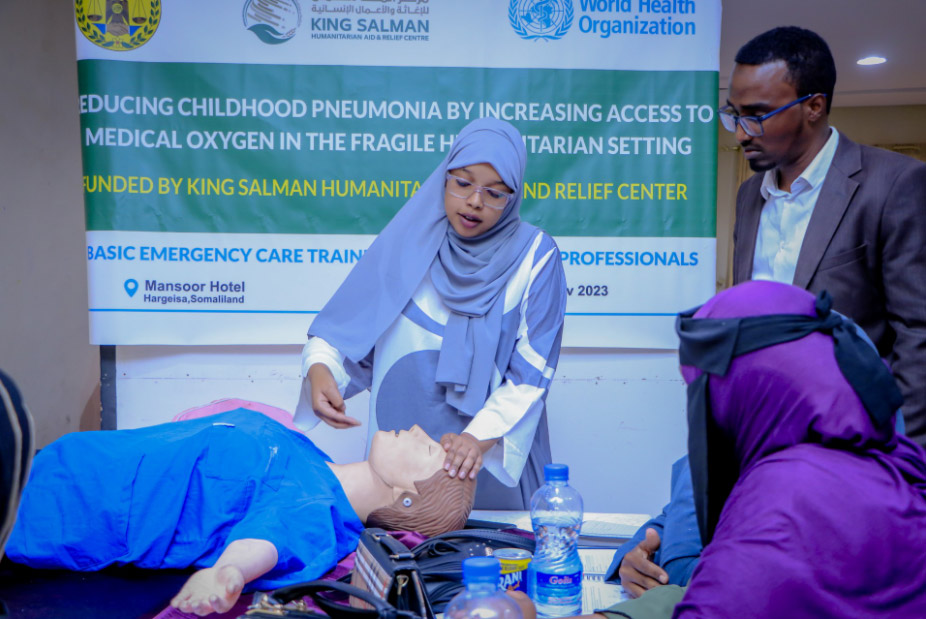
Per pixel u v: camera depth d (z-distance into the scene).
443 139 2.84
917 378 1.90
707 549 0.96
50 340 4.05
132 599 1.52
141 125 2.78
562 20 2.81
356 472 1.80
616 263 2.88
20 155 3.79
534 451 2.20
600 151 2.86
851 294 2.02
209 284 2.83
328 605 1.13
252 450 1.70
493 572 1.07
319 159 2.83
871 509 0.92
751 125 1.99
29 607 1.48
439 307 2.19
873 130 8.23
